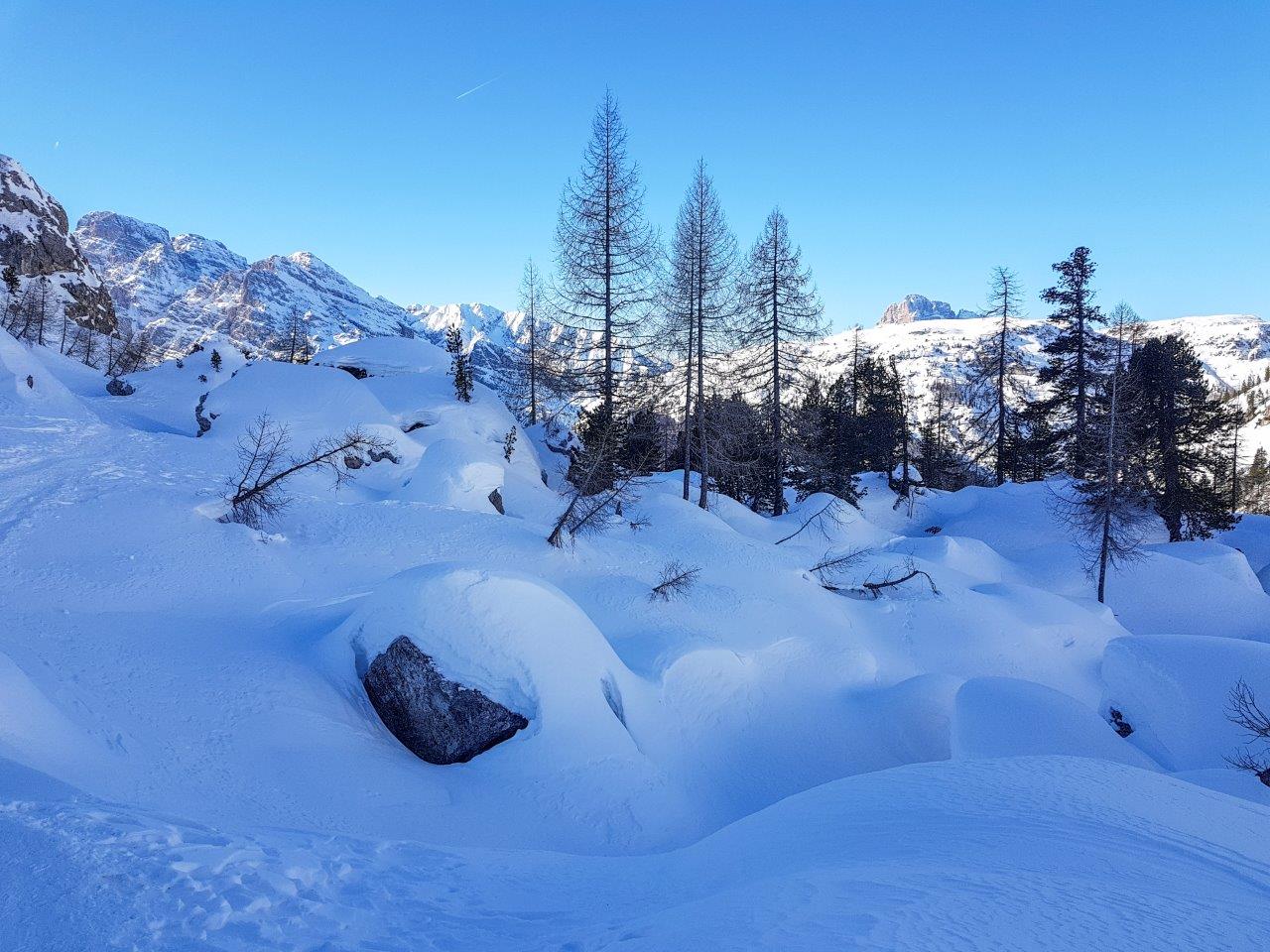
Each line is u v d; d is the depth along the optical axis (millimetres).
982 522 38031
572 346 33500
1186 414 34500
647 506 29031
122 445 27812
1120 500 28328
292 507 24000
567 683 13969
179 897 4773
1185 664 14922
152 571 18062
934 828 6363
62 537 18703
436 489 28031
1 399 31203
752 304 35719
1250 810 7090
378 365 51031
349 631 15047
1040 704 13258
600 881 7055
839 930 3754
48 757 8141
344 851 6613
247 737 11406
